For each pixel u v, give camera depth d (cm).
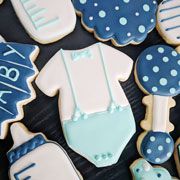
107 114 31
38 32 31
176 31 34
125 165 32
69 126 31
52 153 30
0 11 32
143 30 33
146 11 33
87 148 31
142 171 31
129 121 31
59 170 30
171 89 32
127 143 32
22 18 32
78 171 31
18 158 30
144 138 32
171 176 32
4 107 30
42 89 31
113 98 31
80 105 31
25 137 30
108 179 31
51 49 32
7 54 31
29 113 31
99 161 31
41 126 31
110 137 31
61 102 31
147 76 32
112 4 33
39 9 32
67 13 32
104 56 32
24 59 31
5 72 30
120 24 33
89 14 32
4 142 31
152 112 32
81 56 32
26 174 30
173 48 34
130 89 33
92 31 33
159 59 33
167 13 34
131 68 33
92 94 31
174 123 33
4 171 31
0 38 31
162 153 32
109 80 32
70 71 31
